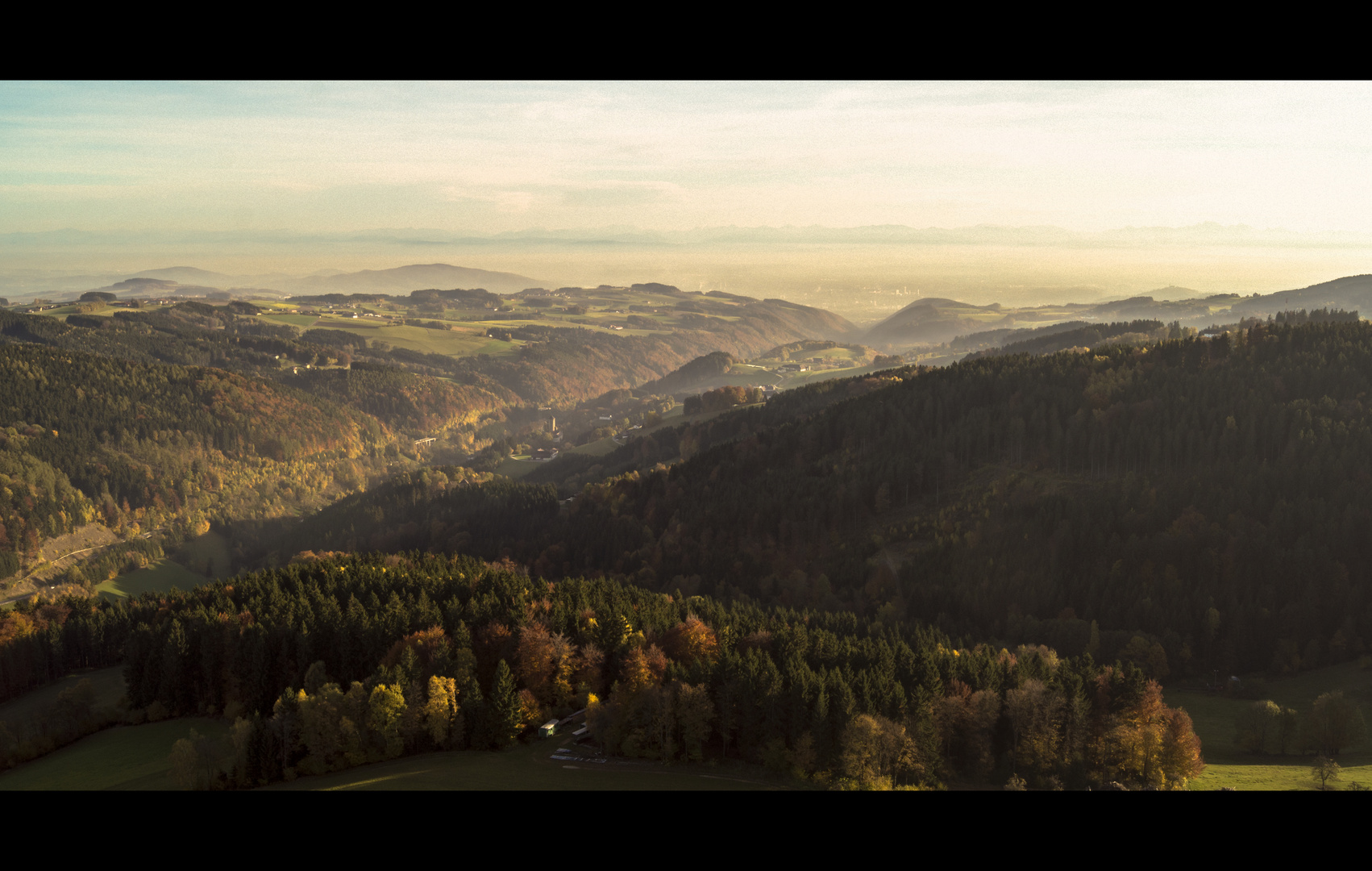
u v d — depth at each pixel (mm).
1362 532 168750
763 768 101500
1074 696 105125
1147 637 161875
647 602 150250
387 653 126562
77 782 112625
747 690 104188
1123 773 102062
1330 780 101000
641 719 106062
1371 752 114562
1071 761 103625
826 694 102000
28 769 123062
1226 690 150500
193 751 103125
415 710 107438
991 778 101688
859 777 96062
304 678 126938
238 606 161000
